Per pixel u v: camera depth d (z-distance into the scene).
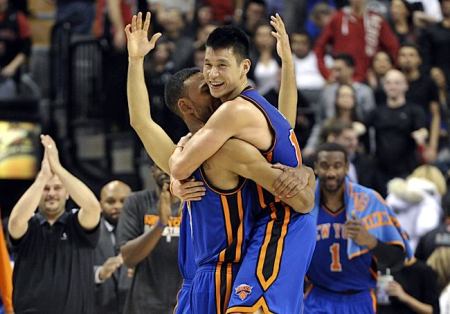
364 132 28.08
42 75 34.34
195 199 13.94
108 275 18.50
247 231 13.98
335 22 32.00
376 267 18.84
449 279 20.41
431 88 30.03
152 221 18.88
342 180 18.81
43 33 35.47
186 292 14.59
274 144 13.74
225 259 14.03
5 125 28.11
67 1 33.53
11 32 31.39
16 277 17.81
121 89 30.73
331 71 30.97
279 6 35.16
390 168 27.84
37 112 28.81
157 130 14.49
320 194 18.98
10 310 18.56
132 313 18.52
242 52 13.80
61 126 31.50
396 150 27.88
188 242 14.67
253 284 13.75
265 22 31.55
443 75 32.09
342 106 28.14
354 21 31.95
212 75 13.73
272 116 13.77
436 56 32.25
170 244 18.56
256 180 13.66
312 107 31.83
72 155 30.56
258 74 30.97
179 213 18.58
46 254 17.81
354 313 18.80
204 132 13.56
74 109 31.06
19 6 33.97
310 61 32.16
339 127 26.06
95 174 30.38
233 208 13.90
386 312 19.94
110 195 20.28
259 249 13.86
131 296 18.58
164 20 32.03
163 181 18.17
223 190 13.84
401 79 28.05
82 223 17.77
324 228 18.86
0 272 18.53
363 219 18.80
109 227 20.28
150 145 14.48
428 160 27.91
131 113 14.47
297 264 13.89
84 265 17.92
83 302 17.89
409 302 19.83
